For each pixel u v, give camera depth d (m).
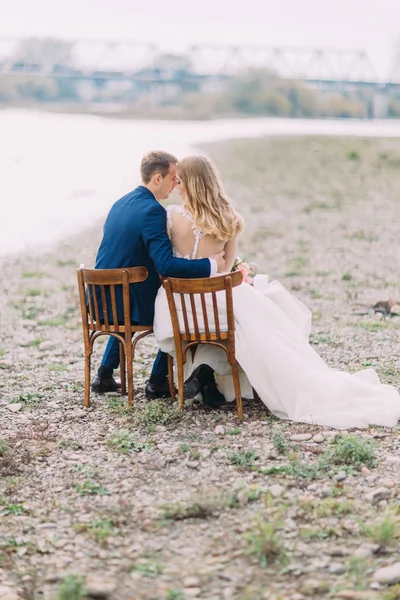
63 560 3.76
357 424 5.43
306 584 3.50
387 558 3.73
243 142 38.59
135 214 5.73
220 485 4.51
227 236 5.70
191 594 3.46
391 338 8.08
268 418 5.62
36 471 4.76
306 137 42.38
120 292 5.84
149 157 5.84
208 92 99.38
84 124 57.94
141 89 114.81
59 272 11.74
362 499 4.31
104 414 5.78
